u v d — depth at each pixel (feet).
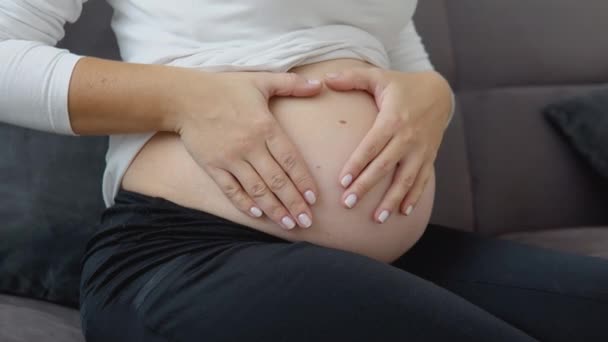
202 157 2.46
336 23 2.97
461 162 4.99
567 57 5.40
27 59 2.50
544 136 5.19
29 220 3.42
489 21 5.33
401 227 2.73
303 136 2.59
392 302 2.05
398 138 2.62
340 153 2.58
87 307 2.43
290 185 2.43
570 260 2.70
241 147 2.41
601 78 5.47
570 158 5.19
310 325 2.01
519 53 5.34
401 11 3.15
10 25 2.61
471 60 5.28
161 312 2.17
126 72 2.52
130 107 2.50
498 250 2.86
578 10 5.49
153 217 2.51
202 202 2.52
